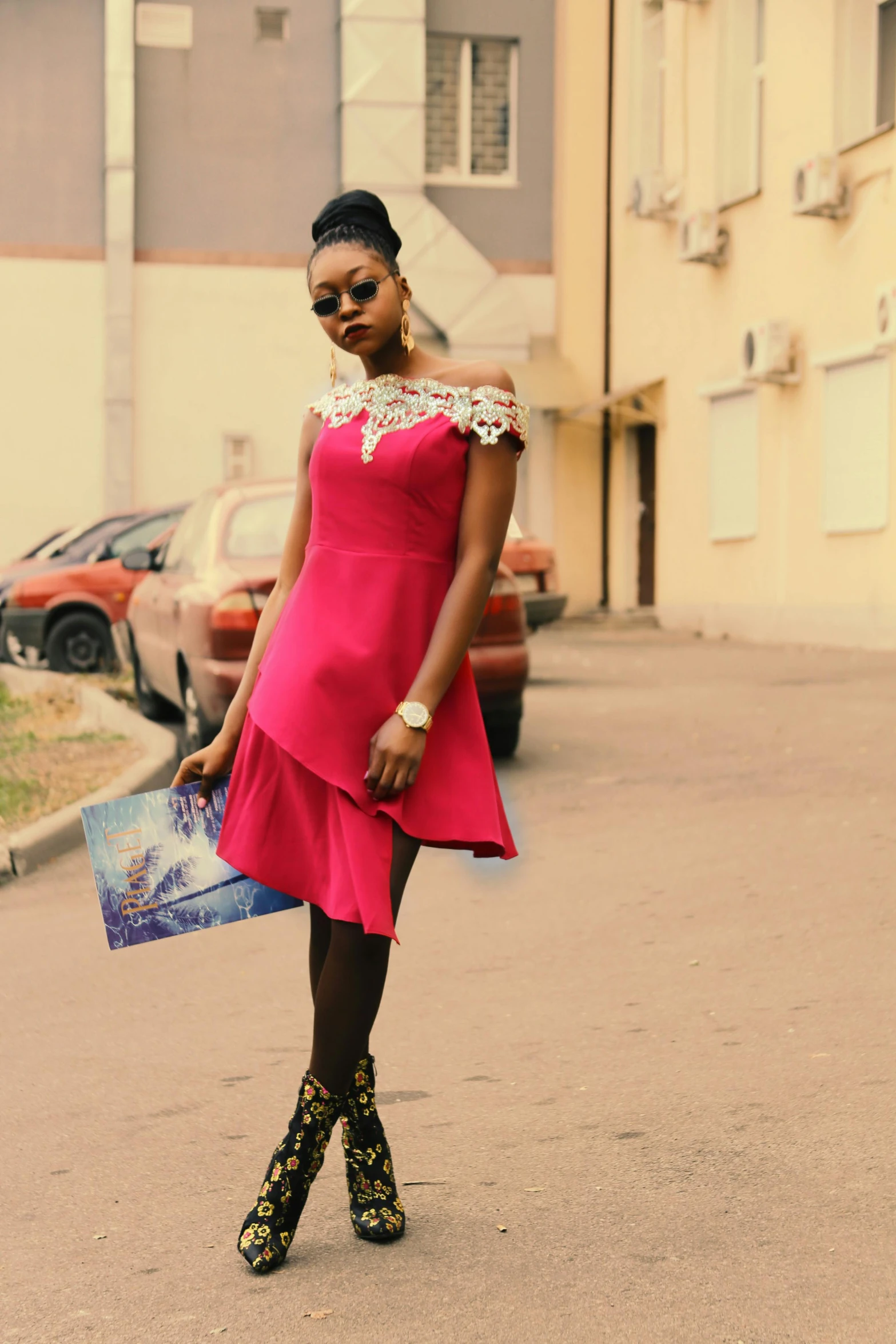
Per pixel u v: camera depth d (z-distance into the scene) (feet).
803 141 56.29
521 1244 8.86
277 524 28.55
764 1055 12.20
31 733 32.50
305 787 8.55
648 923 16.78
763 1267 8.38
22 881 21.17
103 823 8.75
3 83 70.69
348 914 8.21
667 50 66.54
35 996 15.29
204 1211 9.63
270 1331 7.88
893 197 50.98
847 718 32.32
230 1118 11.39
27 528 71.51
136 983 15.60
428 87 75.72
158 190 72.23
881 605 52.54
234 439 72.90
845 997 13.64
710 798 23.98
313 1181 8.92
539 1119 11.02
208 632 26.50
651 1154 10.23
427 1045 12.89
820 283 55.52
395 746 8.20
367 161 72.54
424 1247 8.87
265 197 72.95
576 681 42.34
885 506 52.19
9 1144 11.06
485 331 74.08
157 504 72.54
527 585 45.03
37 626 45.96
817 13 55.06
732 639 61.98
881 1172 9.70
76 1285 8.61
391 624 8.45
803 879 18.35
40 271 71.31
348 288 8.54
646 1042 12.71
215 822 8.95
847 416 54.19
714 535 63.87
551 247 76.74
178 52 72.02
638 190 66.80
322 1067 8.61
